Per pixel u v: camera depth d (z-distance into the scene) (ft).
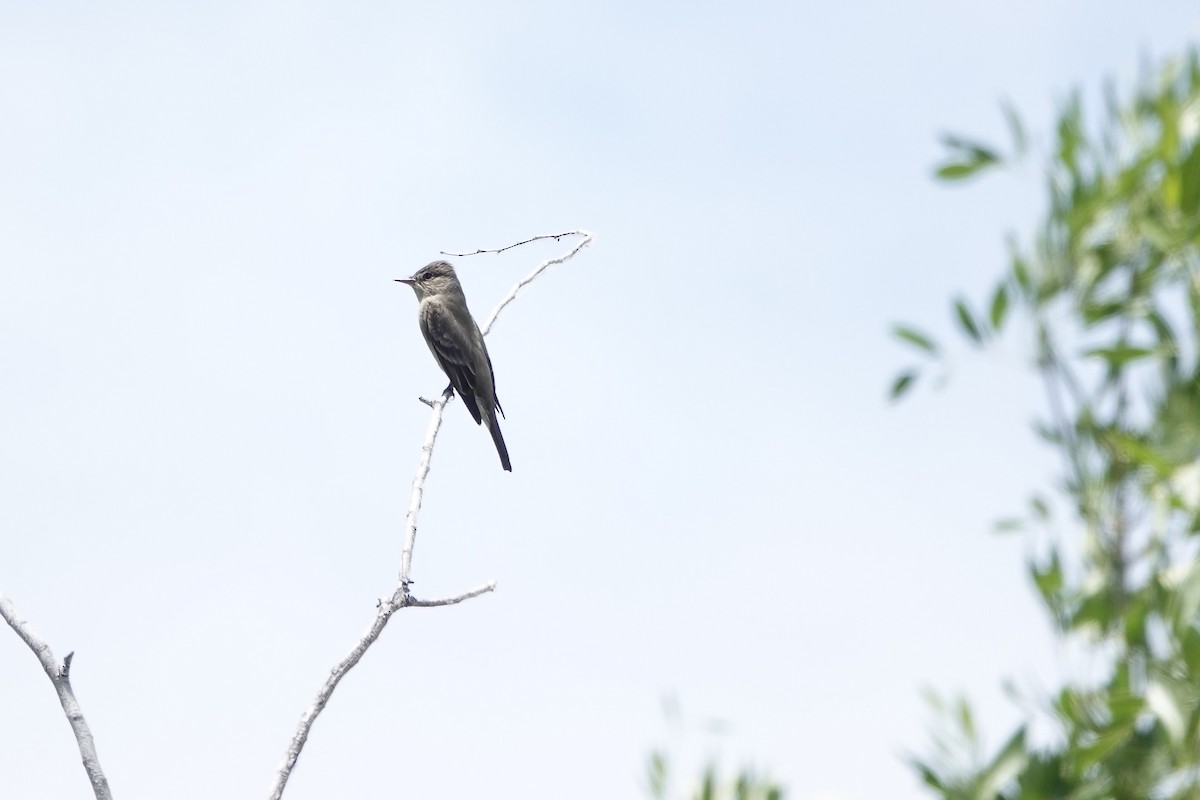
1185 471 13.56
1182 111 15.15
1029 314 15.66
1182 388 14.46
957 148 16.87
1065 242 15.62
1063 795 14.55
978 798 14.83
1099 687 14.53
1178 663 13.74
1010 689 14.93
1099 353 14.70
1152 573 14.05
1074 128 16.25
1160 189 15.15
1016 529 15.42
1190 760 13.57
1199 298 14.40
